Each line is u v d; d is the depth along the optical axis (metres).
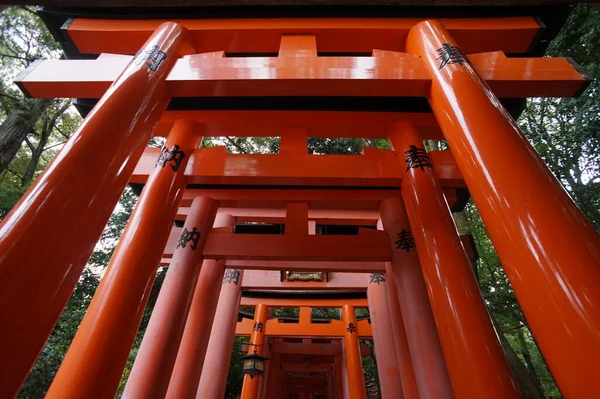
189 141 4.53
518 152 2.15
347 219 6.75
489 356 2.56
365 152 4.48
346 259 4.84
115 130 2.37
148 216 3.68
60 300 1.62
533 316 1.65
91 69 3.49
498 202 2.02
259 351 9.86
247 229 7.74
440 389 3.46
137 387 3.61
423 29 3.52
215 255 4.95
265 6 3.74
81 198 1.90
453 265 3.15
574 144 8.41
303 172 4.30
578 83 3.25
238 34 3.79
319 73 3.24
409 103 4.55
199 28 3.75
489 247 12.31
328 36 3.81
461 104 2.64
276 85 3.27
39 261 1.56
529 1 3.24
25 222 1.61
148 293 3.34
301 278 7.96
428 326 3.92
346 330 10.20
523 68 3.31
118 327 2.91
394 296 6.23
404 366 5.60
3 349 1.32
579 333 1.42
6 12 9.18
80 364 2.67
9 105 9.25
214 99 4.52
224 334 6.63
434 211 3.64
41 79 3.41
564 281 1.56
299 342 13.98
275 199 5.53
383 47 3.91
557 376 1.47
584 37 7.04
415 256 4.59
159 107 3.05
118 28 3.71
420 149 4.22
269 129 4.80
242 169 4.34
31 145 11.64
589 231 1.71
